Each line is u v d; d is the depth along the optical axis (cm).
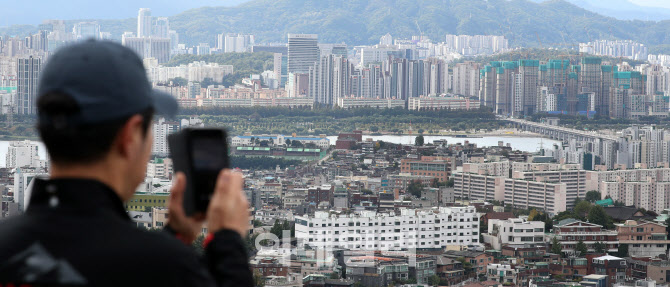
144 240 411
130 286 395
